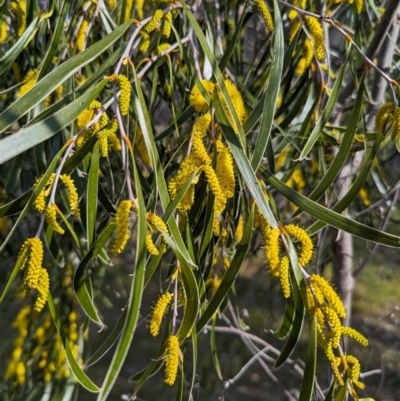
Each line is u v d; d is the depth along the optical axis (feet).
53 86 2.48
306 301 2.51
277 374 6.70
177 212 2.60
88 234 2.57
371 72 3.76
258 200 2.52
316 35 2.98
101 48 2.55
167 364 2.50
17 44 2.92
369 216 4.19
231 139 2.55
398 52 3.94
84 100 2.47
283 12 3.37
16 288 4.04
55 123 2.44
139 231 2.36
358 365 2.54
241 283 6.24
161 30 2.82
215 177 2.52
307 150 2.80
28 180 3.49
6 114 2.44
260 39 4.31
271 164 3.01
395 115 2.77
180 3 2.72
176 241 2.52
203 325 2.64
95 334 7.79
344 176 3.70
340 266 4.06
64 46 3.04
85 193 2.95
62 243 3.71
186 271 2.46
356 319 7.66
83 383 2.52
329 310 2.49
